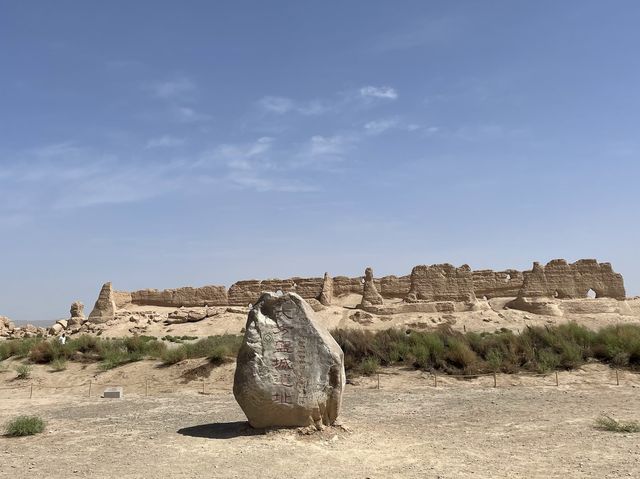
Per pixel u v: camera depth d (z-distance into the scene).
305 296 53.59
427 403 16.55
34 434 13.39
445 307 45.91
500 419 13.64
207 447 11.19
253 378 11.80
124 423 14.74
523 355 22.16
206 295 56.22
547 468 9.00
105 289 54.78
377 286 52.34
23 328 53.50
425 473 8.98
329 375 12.01
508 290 49.78
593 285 47.00
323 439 11.41
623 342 21.75
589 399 15.98
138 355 26.09
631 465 8.85
